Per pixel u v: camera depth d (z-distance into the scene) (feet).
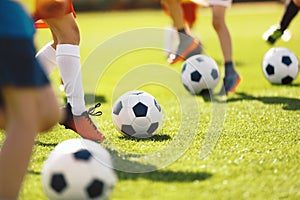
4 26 11.41
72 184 12.64
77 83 18.98
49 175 12.83
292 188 14.20
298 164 16.28
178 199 13.47
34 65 11.60
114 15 112.47
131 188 14.26
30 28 11.92
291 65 31.48
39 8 18.24
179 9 31.76
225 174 15.34
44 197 13.84
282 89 30.32
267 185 14.40
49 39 61.77
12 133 11.43
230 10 119.55
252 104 26.07
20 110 11.44
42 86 12.07
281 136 19.83
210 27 81.51
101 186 12.84
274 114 23.67
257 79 34.22
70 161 12.87
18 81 11.31
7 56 11.34
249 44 57.31
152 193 13.92
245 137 19.69
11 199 11.47
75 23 19.24
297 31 67.41
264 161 16.58
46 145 19.35
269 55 31.91
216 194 13.76
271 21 87.66
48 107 12.43
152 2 130.31
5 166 11.37
